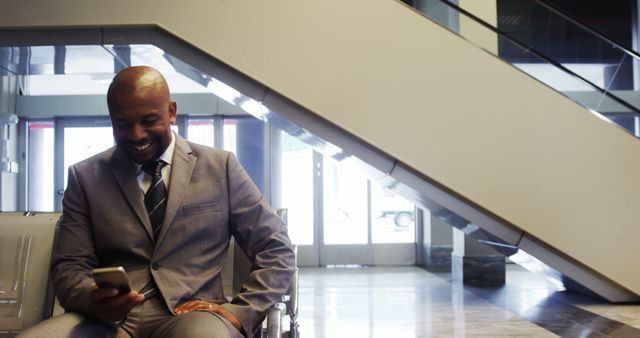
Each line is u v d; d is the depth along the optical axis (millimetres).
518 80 5773
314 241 12250
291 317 2229
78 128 12086
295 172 12250
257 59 5469
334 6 5531
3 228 2342
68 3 5426
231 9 5461
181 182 2113
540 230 5824
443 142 5617
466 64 5680
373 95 5539
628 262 5977
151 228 2061
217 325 1803
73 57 6125
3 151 11250
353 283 9117
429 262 11266
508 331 5219
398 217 12367
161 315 1994
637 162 5926
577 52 6039
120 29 5512
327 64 5512
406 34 5602
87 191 2092
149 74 1998
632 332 5023
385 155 5660
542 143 5828
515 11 6090
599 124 5934
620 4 11844
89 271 2029
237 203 2203
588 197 5906
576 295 7242
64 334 1742
